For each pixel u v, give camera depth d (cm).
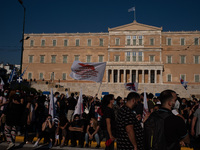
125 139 595
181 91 6006
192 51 6869
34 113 1334
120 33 7156
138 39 7062
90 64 1462
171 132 504
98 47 7262
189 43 6906
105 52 7219
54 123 1280
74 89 6366
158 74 6988
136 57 7000
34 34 7600
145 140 551
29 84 5909
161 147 509
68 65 7362
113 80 6888
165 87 6062
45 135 1244
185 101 1709
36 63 7512
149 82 6706
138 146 586
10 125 1066
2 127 1341
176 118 513
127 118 595
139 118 875
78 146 1284
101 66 1462
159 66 6719
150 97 1330
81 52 7344
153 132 530
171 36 7019
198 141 979
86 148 1219
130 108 643
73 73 1484
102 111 884
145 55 6988
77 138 1281
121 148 599
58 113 1683
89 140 1333
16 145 1225
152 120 547
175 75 6869
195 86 6053
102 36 7288
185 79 6800
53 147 1234
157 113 554
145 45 7006
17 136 1416
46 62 7469
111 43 7169
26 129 1300
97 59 7231
